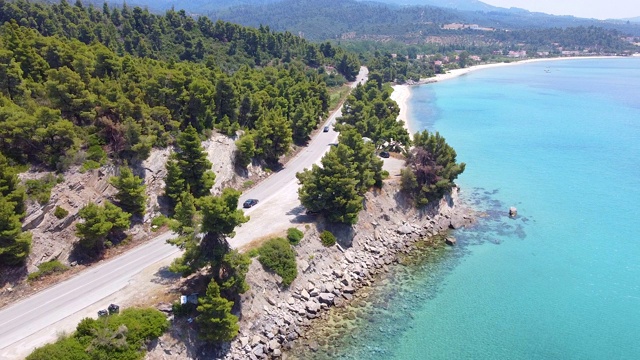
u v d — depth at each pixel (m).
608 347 67.62
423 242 97.88
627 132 184.88
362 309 74.69
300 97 152.12
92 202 74.81
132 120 84.06
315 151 132.88
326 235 85.38
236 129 111.12
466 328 70.69
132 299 62.62
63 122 76.88
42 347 51.47
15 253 63.38
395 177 109.06
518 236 100.19
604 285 82.88
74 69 97.75
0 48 90.44
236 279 64.25
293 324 69.19
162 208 87.06
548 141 172.62
